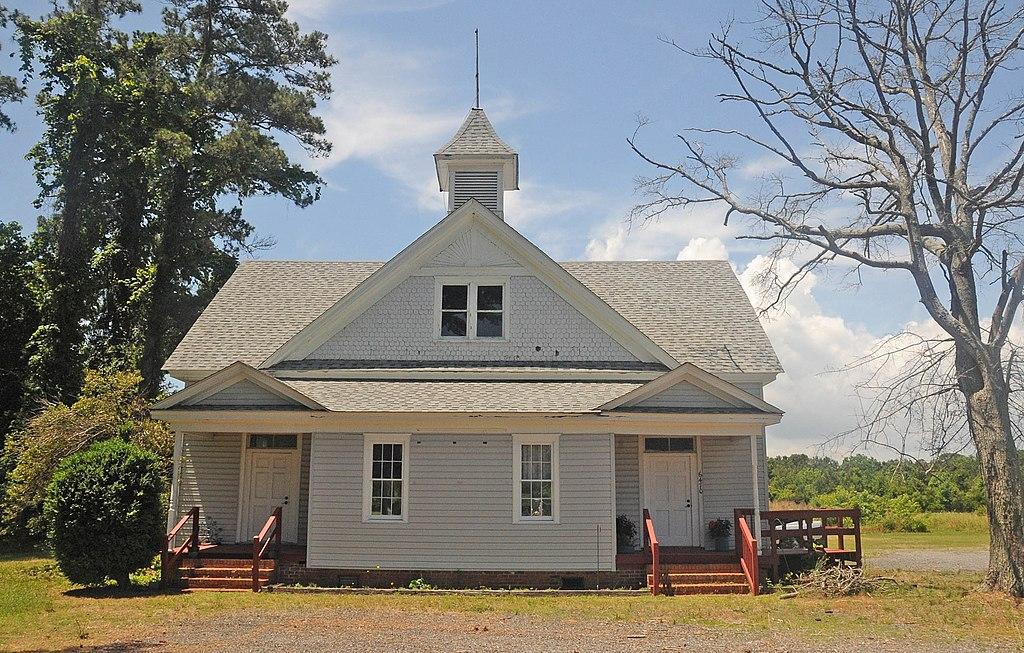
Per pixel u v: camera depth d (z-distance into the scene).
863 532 40.69
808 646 12.36
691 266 25.69
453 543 18.52
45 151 34.28
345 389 19.83
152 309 33.47
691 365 18.89
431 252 21.28
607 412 18.58
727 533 19.83
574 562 18.33
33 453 23.47
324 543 18.55
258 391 19.08
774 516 19.31
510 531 18.52
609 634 13.19
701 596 17.22
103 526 17.69
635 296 24.22
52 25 32.72
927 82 19.36
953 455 17.95
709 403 19.00
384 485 18.84
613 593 17.47
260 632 13.27
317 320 20.89
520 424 18.83
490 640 12.65
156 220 36.03
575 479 18.64
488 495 18.67
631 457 20.61
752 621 14.34
